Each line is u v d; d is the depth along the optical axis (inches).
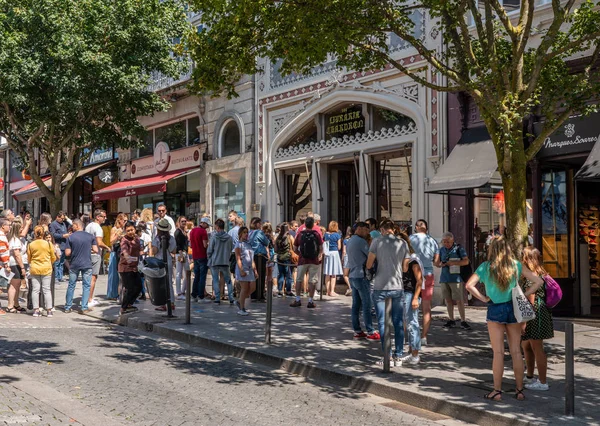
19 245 583.8
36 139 989.2
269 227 669.3
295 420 261.9
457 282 469.4
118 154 1148.5
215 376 343.3
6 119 979.9
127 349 414.6
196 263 640.4
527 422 249.1
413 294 368.5
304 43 423.2
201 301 632.4
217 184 926.4
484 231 590.6
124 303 542.3
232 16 423.5
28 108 925.2
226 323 496.4
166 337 470.6
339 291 718.5
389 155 682.2
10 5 840.9
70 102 844.6
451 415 275.7
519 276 281.4
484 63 409.1
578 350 394.3
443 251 477.4
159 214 644.1
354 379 325.1
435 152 620.1
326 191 767.7
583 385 308.7
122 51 878.4
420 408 289.3
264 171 834.2
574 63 513.3
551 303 300.0
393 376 326.0
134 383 316.5
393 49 668.1
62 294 700.7
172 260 577.0
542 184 549.6
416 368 344.2
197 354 408.2
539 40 544.1
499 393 281.6
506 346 403.2
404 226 652.7
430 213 625.6
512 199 363.3
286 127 802.2
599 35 380.8
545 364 299.1
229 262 616.4
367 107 704.4
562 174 559.2
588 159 475.2
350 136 721.6
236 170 880.9
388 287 358.6
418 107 640.4
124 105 916.0
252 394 305.6
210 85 455.8
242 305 541.6
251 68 456.4
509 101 358.3
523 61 409.1
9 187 1571.1
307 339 430.6
